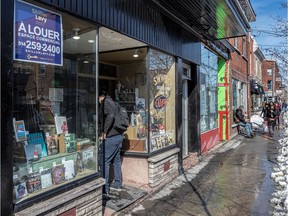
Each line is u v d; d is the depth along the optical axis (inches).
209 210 188.1
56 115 147.6
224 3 239.3
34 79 131.2
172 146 265.7
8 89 111.6
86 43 160.4
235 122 614.5
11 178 111.3
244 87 783.1
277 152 403.2
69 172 149.3
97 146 165.5
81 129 162.1
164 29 249.8
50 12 133.9
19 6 118.3
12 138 113.0
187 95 345.7
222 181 255.0
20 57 120.0
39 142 135.4
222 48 493.7
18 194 118.5
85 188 145.0
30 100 129.7
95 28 163.5
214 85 471.2
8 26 111.7
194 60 327.3
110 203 188.9
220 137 534.6
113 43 215.0
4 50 110.0
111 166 253.3
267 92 1455.5
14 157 117.6
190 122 347.3
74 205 138.6
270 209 189.9
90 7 155.6
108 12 171.8
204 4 240.5
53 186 136.6
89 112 164.6
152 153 229.6
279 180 252.4
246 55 790.5
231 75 570.6
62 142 149.5
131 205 191.0
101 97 211.5
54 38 137.4
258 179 262.1
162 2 231.3
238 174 279.7
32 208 117.0
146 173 227.3
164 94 258.8
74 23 150.3
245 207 193.8
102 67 250.8
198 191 226.2
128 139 236.1
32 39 125.6
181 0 228.4
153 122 238.4
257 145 473.1
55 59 139.3
